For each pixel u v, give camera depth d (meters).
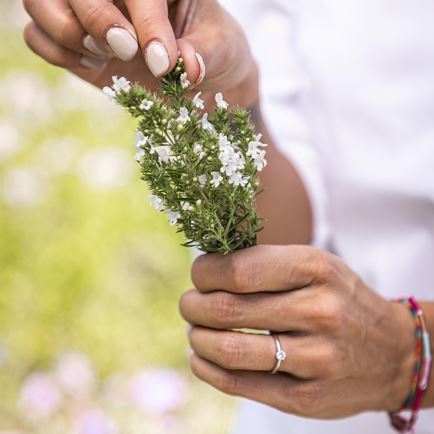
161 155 0.51
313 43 0.73
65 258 1.54
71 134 1.81
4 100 1.81
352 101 0.71
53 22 0.55
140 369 1.44
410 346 0.62
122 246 1.61
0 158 1.68
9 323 1.48
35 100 1.82
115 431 1.21
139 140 0.51
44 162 1.69
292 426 0.75
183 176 0.51
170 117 0.51
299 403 0.60
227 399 1.35
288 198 0.74
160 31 0.52
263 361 0.58
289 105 0.76
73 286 1.53
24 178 1.63
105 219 1.61
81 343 1.47
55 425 1.31
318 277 0.58
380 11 0.71
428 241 0.70
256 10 0.77
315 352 0.58
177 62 0.53
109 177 1.67
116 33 0.52
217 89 0.61
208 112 0.62
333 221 0.74
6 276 1.51
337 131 0.72
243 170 0.53
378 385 0.61
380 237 0.72
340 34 0.72
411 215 0.70
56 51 0.57
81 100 1.88
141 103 0.51
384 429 0.72
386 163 0.70
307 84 0.74
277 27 0.76
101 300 1.53
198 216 0.52
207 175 0.52
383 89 0.70
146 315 1.53
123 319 1.51
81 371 1.36
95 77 0.60
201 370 0.60
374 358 0.60
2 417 1.33
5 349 1.44
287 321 0.58
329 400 0.60
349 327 0.59
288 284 0.57
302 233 0.75
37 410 1.31
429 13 0.70
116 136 1.82
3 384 1.42
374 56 0.71
